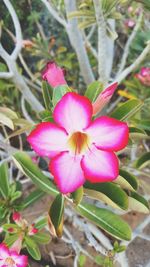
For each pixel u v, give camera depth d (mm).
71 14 272
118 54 451
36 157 352
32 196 270
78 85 440
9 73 292
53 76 209
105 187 201
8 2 280
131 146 230
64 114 159
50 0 355
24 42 369
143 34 368
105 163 164
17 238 235
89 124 160
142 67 394
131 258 381
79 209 218
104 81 310
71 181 167
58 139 164
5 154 334
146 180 319
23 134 393
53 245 391
